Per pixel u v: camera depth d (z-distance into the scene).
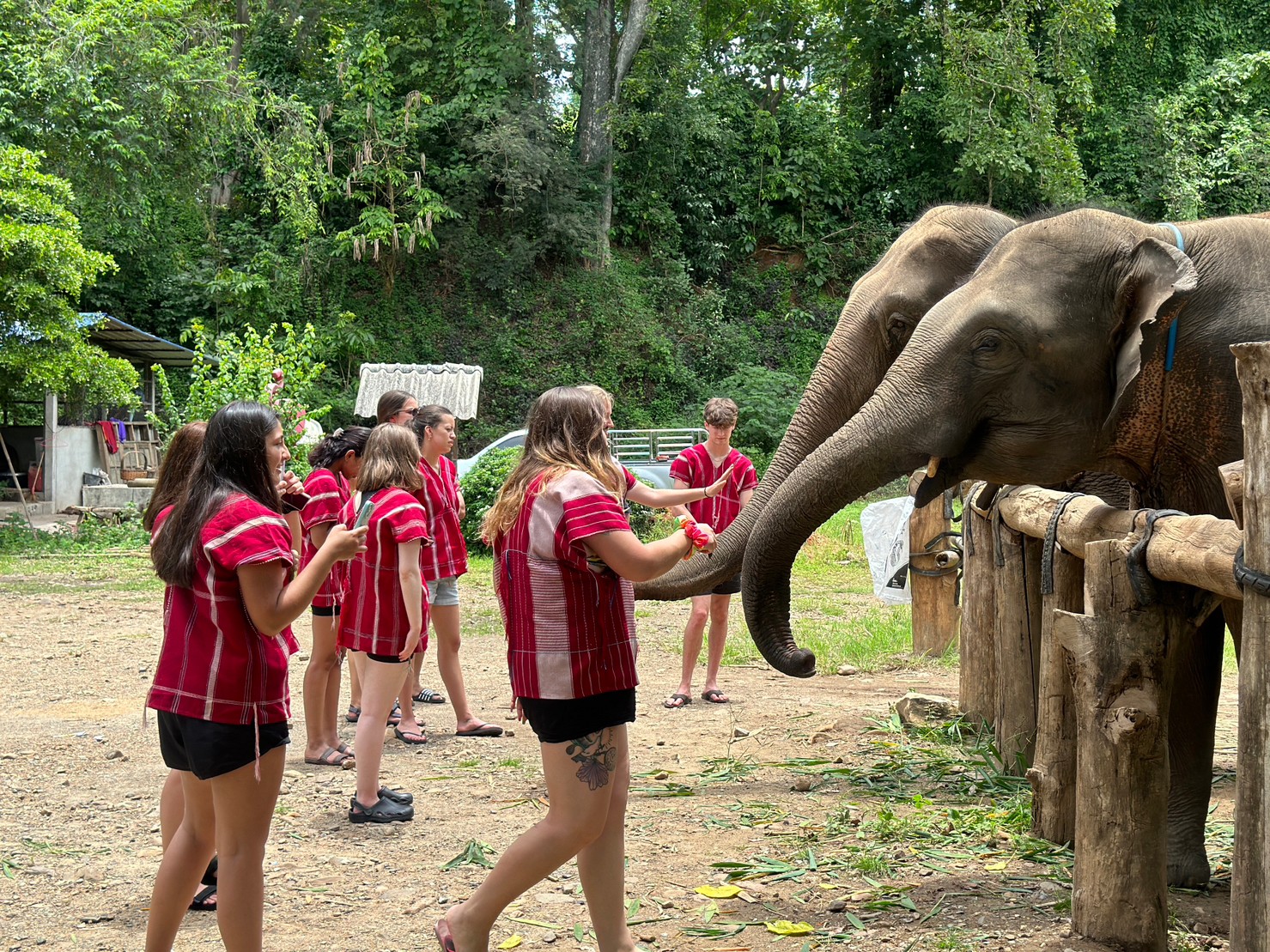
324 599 5.80
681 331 32.44
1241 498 2.61
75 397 18.89
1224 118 34.50
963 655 6.40
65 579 13.80
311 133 29.14
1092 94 33.75
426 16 32.06
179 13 24.33
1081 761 3.40
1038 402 3.95
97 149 20.59
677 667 8.77
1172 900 3.88
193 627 3.00
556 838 3.07
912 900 3.81
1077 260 3.95
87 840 4.71
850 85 37.78
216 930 3.77
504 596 3.19
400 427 5.04
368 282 31.09
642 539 16.08
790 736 6.41
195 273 30.22
